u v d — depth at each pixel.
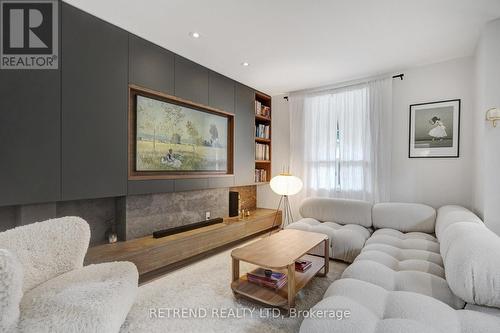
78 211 2.44
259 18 2.23
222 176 3.64
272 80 3.85
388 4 2.02
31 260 1.44
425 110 3.28
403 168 3.43
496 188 2.27
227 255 3.20
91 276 1.51
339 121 3.88
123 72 2.45
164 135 2.89
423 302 1.23
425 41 2.64
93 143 2.23
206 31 2.46
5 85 1.78
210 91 3.42
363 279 1.64
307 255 2.84
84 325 1.14
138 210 2.74
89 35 2.19
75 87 2.11
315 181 4.08
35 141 1.89
